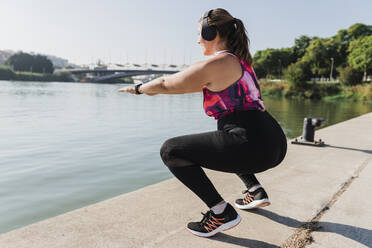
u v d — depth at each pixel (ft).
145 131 40.11
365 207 6.88
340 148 13.62
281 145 4.66
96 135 35.76
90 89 222.07
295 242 5.31
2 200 14.67
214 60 4.07
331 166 10.51
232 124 4.40
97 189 16.42
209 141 4.54
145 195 7.42
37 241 5.12
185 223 5.92
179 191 7.73
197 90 4.51
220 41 4.43
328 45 208.23
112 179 18.25
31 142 30.66
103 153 25.46
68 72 427.33
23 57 409.90
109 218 6.09
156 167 21.01
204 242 5.23
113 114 63.21
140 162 22.38
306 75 193.26
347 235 5.56
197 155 4.62
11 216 12.82
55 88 216.95
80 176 18.76
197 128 45.14
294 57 264.72
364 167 10.41
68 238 5.25
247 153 4.35
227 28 4.35
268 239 5.39
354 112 90.48
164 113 68.33
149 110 75.31
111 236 5.35
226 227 5.08
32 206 13.98
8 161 22.47
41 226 5.67
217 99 4.39
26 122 47.57
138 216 6.21
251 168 4.57
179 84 4.21
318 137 16.26
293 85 188.03
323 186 8.34
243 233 5.59
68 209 13.64
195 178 4.88
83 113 63.82
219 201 5.05
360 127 20.16
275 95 200.75
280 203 7.05
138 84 4.75
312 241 5.33
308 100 164.35
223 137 4.45
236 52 4.38
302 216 6.37
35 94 136.46
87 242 5.13
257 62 270.87
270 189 8.04
